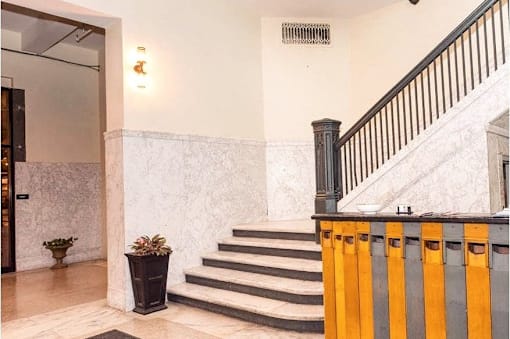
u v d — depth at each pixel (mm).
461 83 5324
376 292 2545
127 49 4508
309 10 6223
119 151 4414
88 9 4199
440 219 2279
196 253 5059
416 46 5824
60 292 5230
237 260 4723
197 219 5109
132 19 4566
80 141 7641
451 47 5465
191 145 5094
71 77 7555
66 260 7316
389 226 2494
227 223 5520
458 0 5422
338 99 6500
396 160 4508
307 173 6328
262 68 6379
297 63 6449
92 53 7816
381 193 4578
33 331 3795
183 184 4969
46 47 6688
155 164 4672
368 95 6312
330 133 4535
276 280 4195
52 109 7266
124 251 4348
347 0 5926
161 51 4840
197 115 5234
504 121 4246
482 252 2164
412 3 5809
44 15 5332
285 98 6395
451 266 2250
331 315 2768
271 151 6324
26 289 5418
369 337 2562
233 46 5848
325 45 6516
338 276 2732
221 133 5559
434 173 4301
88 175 7715
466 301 2191
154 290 4285
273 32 6426
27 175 6914
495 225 2098
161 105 4805
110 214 4539
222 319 3979
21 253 6754
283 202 6273
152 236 4582
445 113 4266
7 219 6660
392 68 6070
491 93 3971
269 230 5160
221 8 5688
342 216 2721
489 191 3973
